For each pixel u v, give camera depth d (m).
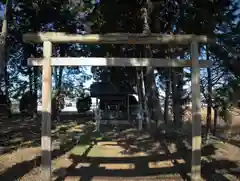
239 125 9.51
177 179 5.48
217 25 8.41
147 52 11.41
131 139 10.67
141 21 10.39
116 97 20.80
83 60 5.21
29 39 5.17
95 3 10.00
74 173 5.95
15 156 7.39
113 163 6.90
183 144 8.80
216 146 8.49
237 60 7.94
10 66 22.41
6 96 21.05
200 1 8.49
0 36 8.66
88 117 22.17
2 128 13.76
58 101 20.42
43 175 5.20
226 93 8.03
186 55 11.35
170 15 10.41
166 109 14.55
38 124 15.50
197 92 5.24
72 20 14.25
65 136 11.50
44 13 14.83
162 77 17.17
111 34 5.16
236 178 5.42
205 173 5.73
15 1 14.52
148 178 5.57
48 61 5.20
